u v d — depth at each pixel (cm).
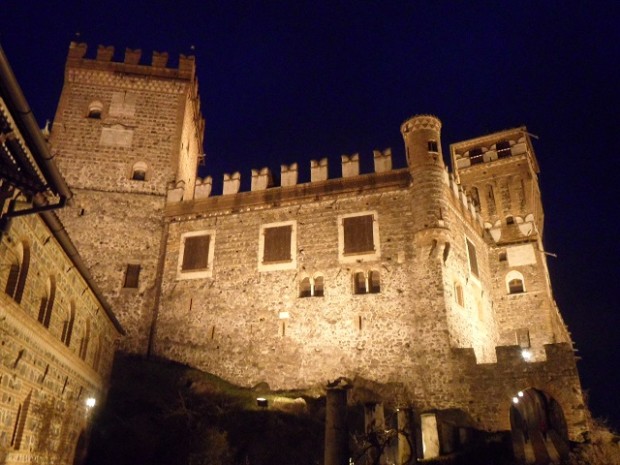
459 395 2911
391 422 2281
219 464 2494
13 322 1636
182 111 4450
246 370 3391
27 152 1609
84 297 2306
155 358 3578
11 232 1581
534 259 4234
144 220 4056
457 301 3372
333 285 3453
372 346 3222
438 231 3334
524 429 2792
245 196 3912
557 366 2750
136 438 2670
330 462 1688
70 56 4500
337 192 3694
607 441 2589
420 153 3584
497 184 4769
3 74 1341
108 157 4238
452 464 2309
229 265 3731
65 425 2217
